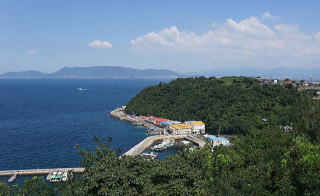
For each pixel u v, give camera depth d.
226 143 142.50
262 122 157.88
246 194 59.09
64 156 121.44
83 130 172.12
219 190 58.94
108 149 58.12
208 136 153.25
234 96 192.75
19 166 110.12
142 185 40.72
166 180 42.66
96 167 44.06
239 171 70.62
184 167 45.66
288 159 68.12
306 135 89.38
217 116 179.62
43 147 133.88
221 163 75.19
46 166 110.12
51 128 175.50
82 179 47.28
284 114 158.38
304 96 168.00
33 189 62.41
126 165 44.12
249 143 95.62
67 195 54.75
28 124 186.88
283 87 194.12
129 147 140.00
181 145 149.62
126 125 192.12
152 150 138.88
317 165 60.19
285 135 94.25
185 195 40.50
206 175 64.62
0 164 111.88
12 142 141.88
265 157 76.56
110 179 40.41
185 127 170.38
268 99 181.00
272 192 62.19
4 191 64.06
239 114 174.50
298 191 58.03
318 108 106.44
